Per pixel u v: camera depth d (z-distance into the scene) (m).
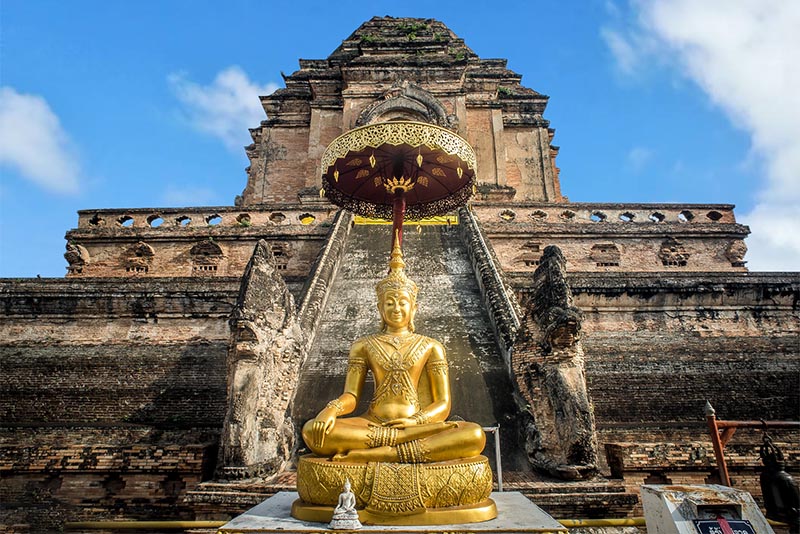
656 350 15.66
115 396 14.22
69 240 21.97
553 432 9.24
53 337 16.27
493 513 5.59
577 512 7.81
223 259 21.84
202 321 16.52
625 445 10.26
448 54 33.81
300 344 11.13
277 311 10.58
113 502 10.09
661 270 21.59
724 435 8.50
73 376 14.76
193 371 14.78
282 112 34.97
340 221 19.19
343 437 5.94
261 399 9.59
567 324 9.45
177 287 16.67
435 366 6.93
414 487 5.39
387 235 19.00
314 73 35.69
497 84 34.03
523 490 8.08
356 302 14.71
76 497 10.21
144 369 14.88
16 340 16.17
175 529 8.23
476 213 23.06
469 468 5.61
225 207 22.95
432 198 9.06
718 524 5.21
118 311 16.56
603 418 13.23
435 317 13.86
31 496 10.24
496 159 31.81
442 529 5.09
